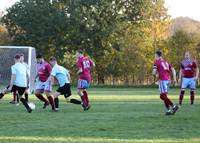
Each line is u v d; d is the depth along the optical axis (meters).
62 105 45.84
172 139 21.42
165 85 34.16
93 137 22.03
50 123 28.00
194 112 36.84
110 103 49.50
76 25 132.88
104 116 32.78
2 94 37.53
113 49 135.75
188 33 138.75
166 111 36.81
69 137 22.03
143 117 31.91
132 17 137.50
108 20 135.50
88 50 134.25
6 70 79.25
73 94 72.50
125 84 134.88
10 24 138.50
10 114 34.38
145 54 137.50
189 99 60.38
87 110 38.84
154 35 140.38
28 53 74.62
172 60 135.00
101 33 132.75
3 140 21.02
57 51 135.12
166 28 141.62
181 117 31.95
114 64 136.75
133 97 63.91
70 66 135.38
